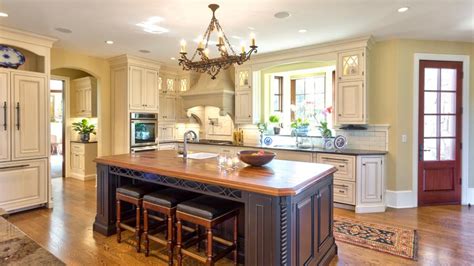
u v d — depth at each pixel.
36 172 4.09
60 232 3.31
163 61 5.89
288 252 1.98
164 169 2.61
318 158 4.41
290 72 5.68
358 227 3.51
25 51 4.30
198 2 3.01
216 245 2.87
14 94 3.86
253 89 5.43
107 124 5.71
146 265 2.60
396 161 4.35
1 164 3.75
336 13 3.32
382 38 4.30
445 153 4.51
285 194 1.91
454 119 4.51
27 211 4.02
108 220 3.23
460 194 4.53
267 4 3.07
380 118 4.45
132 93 5.45
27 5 3.11
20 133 3.92
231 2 3.02
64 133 6.43
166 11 3.26
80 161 6.24
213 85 5.74
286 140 5.46
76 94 6.55
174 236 2.73
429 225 3.57
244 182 2.10
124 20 3.55
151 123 5.82
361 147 4.62
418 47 4.38
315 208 2.42
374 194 4.13
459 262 2.65
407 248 2.94
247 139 5.87
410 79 4.37
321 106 5.51
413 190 4.39
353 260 2.71
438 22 3.63
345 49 4.36
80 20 3.55
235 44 4.54
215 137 6.44
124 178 3.37
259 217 2.03
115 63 5.58
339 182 4.22
